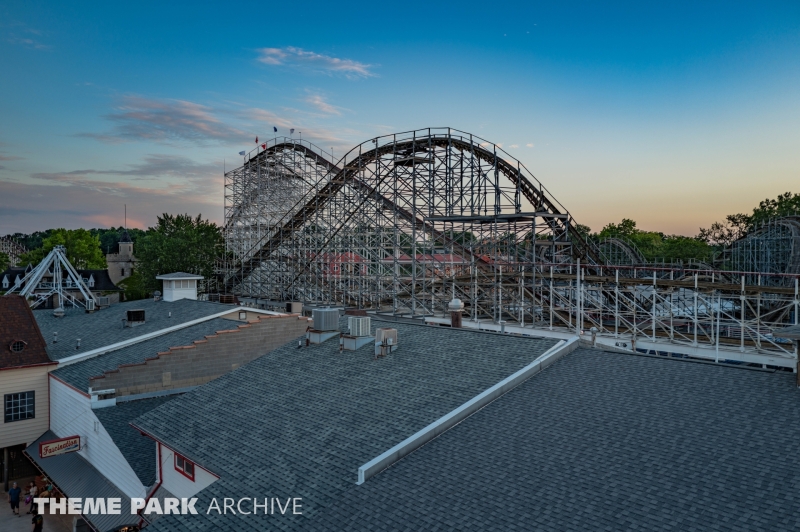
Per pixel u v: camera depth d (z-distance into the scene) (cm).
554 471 1542
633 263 9006
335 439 1916
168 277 4966
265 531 1534
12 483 3659
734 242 8831
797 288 3731
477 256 5656
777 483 1347
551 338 2383
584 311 4956
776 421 1593
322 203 6875
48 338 4275
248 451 1978
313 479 1714
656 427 1662
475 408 1950
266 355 2889
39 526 3067
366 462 1734
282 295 7512
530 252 5869
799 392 1712
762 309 5766
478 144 5722
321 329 2917
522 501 1438
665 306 5138
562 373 2114
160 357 3319
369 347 2661
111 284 10962
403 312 6019
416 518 1445
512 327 5088
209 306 4462
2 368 3581
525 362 2203
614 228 18538
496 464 1622
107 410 3091
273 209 8625
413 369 2348
